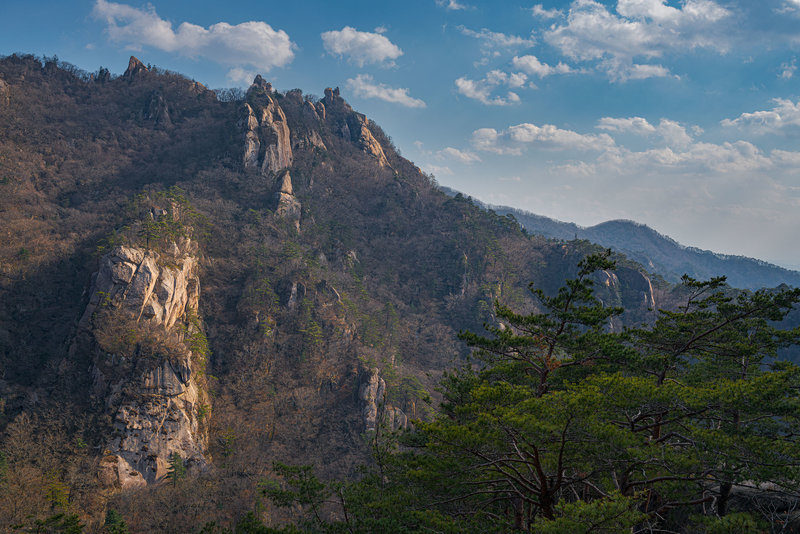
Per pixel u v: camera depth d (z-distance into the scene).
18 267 113.75
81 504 72.69
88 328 96.62
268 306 128.00
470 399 22.94
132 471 83.69
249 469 90.12
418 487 18.08
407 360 144.38
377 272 185.62
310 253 156.25
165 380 92.62
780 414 15.27
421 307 174.50
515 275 192.12
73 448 82.06
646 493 17.55
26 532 35.59
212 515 73.31
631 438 13.53
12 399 89.88
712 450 14.31
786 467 13.59
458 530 15.33
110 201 160.12
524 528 17.55
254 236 152.50
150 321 100.00
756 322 23.14
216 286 131.25
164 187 172.88
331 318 130.88
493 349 20.47
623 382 15.41
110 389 90.44
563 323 19.33
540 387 19.55
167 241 117.69
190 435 91.69
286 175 185.88
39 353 100.50
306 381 118.31
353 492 18.62
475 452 15.33
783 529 16.27
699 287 22.67
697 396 15.45
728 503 18.83
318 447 104.25
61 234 131.50
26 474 71.31
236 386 112.75
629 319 174.88
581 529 11.95
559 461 14.32
